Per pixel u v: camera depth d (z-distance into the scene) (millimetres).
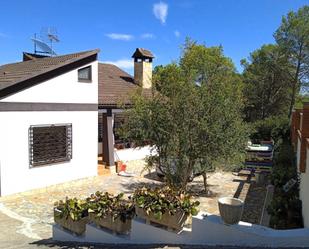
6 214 11656
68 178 15773
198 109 10531
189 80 11336
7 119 13266
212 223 6168
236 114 11117
